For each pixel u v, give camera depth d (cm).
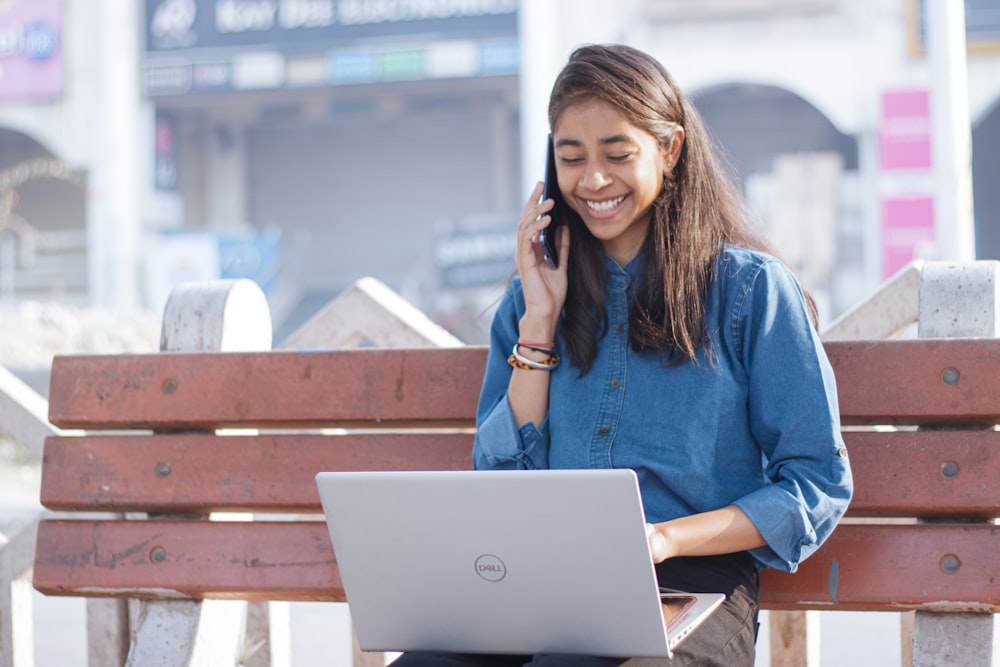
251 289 261
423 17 2239
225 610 250
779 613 262
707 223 213
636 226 221
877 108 1942
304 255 2658
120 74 2261
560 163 214
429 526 182
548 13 2044
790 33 1978
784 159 2066
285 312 2506
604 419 211
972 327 215
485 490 177
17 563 304
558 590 179
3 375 319
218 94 2309
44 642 432
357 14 2267
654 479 208
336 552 190
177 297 257
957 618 209
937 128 572
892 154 1931
